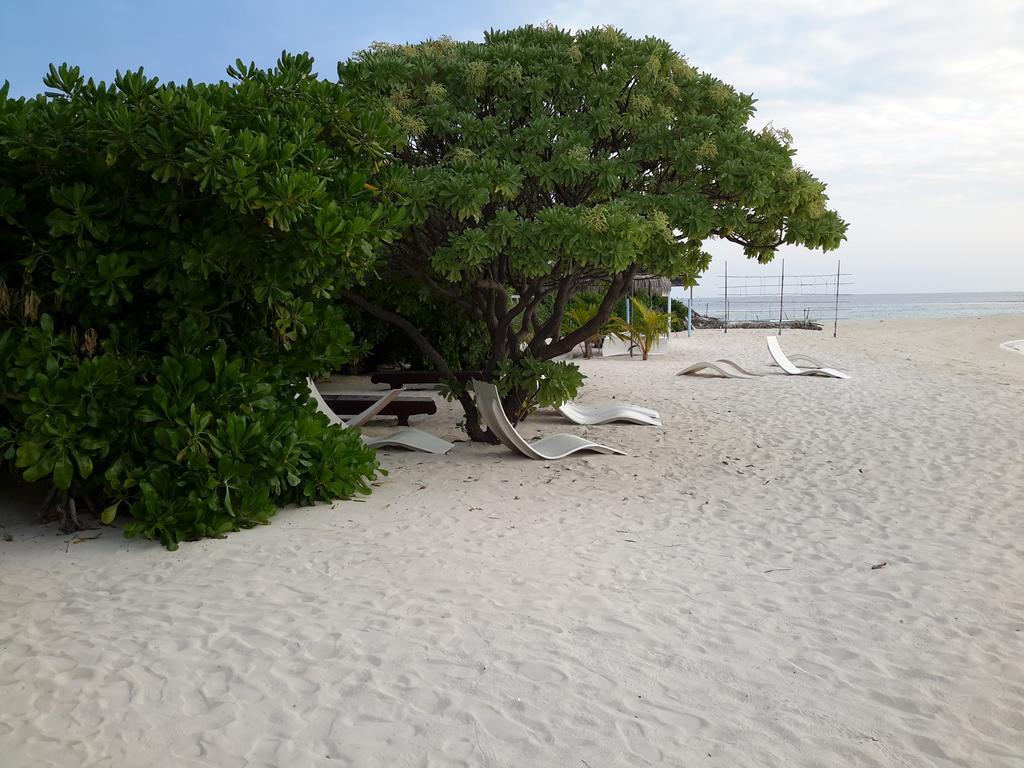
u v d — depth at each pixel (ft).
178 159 18.92
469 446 31.94
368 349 30.40
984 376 54.95
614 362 68.80
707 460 29.12
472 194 24.72
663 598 15.66
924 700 11.59
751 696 11.76
